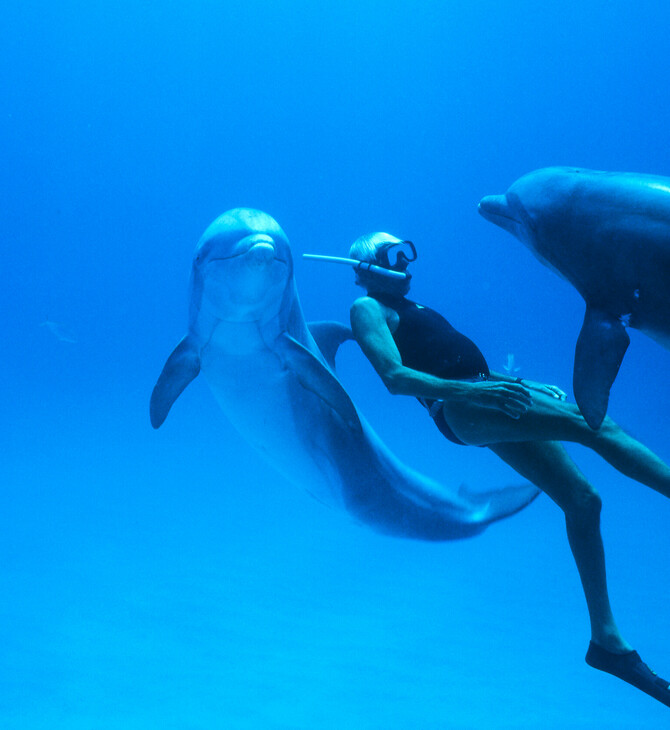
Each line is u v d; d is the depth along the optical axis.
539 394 2.87
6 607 5.88
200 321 4.03
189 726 4.07
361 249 3.31
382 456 4.62
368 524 4.78
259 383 4.23
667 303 2.48
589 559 2.97
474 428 2.89
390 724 4.16
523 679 4.84
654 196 2.53
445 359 3.11
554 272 2.87
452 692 4.61
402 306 3.21
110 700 4.35
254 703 4.38
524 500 4.62
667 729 4.25
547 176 2.84
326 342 4.79
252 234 3.69
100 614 5.78
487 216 3.12
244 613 5.89
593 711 4.44
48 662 4.87
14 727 3.99
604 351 2.53
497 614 6.07
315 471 4.57
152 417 4.25
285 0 58.12
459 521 4.87
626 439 2.74
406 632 5.61
